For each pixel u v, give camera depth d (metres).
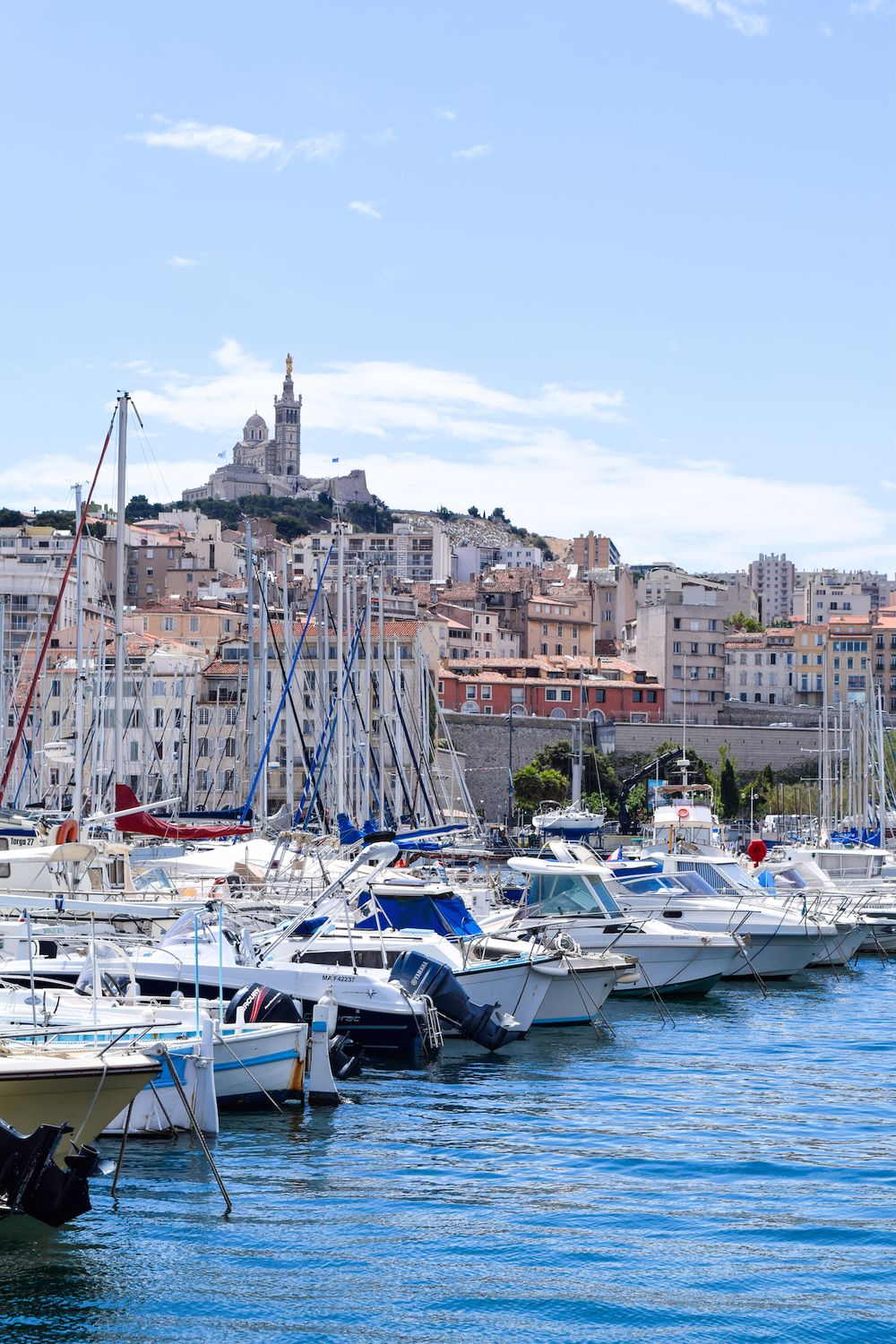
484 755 166.88
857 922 59.53
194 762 98.69
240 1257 22.53
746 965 54.00
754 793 159.50
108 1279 21.55
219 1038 29.50
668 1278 22.16
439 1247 23.23
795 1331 20.33
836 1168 28.02
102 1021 28.98
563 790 155.12
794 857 71.19
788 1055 39.47
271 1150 28.22
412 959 37.94
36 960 35.66
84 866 42.72
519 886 62.31
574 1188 26.53
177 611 174.00
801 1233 24.22
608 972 42.47
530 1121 31.41
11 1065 22.38
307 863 54.72
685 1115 32.34
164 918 41.62
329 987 36.22
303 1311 20.66
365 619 92.50
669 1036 42.19
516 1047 39.69
